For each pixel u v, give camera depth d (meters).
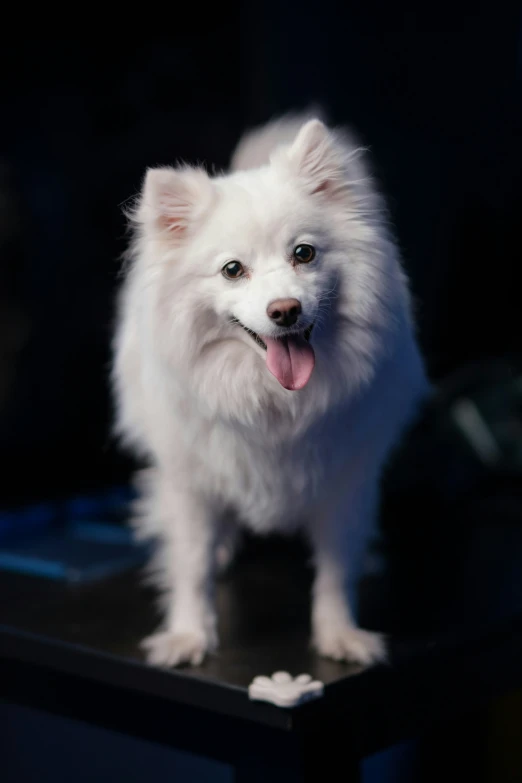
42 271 3.57
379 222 1.57
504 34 3.16
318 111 2.80
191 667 1.62
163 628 1.82
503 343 3.39
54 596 2.07
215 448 1.61
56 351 3.62
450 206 3.26
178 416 1.61
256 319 1.37
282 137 1.88
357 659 1.63
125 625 1.85
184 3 3.40
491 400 2.96
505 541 2.50
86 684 1.78
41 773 2.27
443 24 3.16
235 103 3.43
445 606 1.96
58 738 2.30
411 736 1.72
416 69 3.19
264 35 3.11
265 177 1.53
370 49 3.17
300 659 1.65
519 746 2.24
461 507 2.82
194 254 1.47
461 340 3.36
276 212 1.43
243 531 2.41
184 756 2.18
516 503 2.80
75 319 3.61
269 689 1.46
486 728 2.30
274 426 1.56
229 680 1.54
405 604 1.97
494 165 3.25
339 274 1.49
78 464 3.67
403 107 3.21
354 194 1.55
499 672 1.92
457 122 3.23
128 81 3.52
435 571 2.24
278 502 1.68
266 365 1.50
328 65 3.14
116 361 1.89
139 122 3.52
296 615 1.93
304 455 1.60
